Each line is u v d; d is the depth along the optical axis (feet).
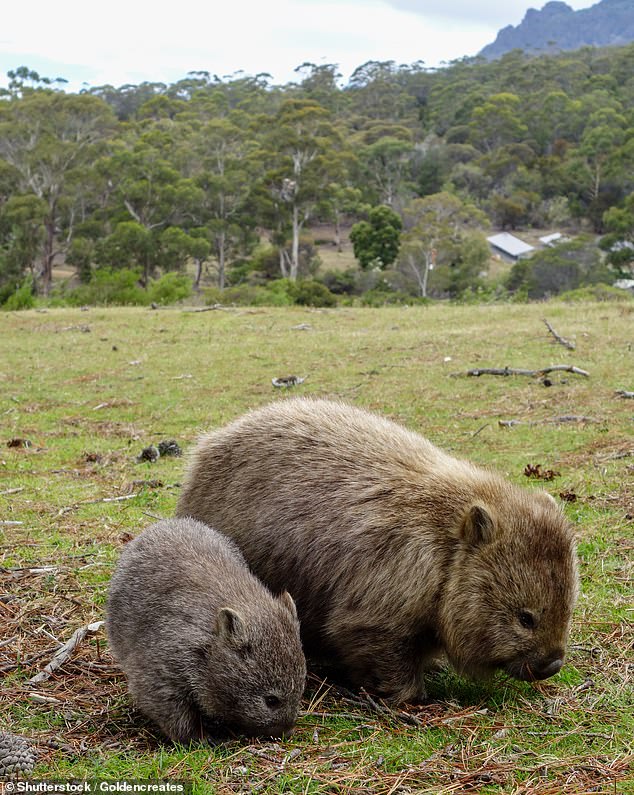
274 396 43.96
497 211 268.41
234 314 75.82
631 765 12.47
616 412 35.22
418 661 14.76
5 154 219.20
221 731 13.38
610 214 189.78
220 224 209.15
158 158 225.76
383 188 280.31
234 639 12.67
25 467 30.91
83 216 217.15
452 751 12.88
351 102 396.57
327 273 207.82
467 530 14.07
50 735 13.26
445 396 40.88
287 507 15.30
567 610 13.96
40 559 20.85
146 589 13.71
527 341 53.26
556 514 14.65
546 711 14.28
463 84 388.37
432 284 191.11
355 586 14.44
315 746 12.88
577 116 307.37
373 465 15.37
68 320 75.56
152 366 53.62
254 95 381.19
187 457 18.08
